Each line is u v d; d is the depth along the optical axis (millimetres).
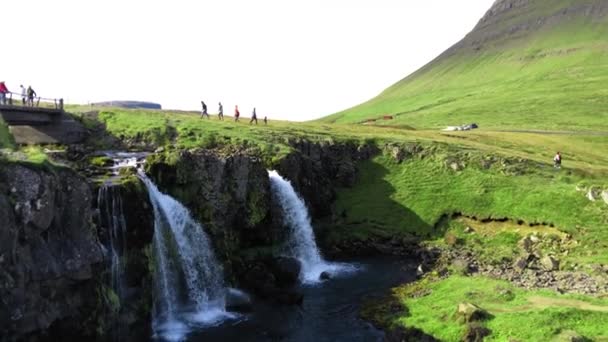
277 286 52656
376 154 88750
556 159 84500
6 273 29016
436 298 46750
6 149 33656
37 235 31328
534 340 34812
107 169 50594
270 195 61250
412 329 40219
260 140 76125
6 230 29094
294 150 72938
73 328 33250
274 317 45469
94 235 35656
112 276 38969
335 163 84250
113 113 83125
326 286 53656
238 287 52188
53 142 68500
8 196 30125
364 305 47844
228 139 75375
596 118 168375
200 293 49000
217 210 54844
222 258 52500
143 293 41312
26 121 63812
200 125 81188
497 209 70812
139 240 42469
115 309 37156
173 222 48656
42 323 30969
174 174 52875
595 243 59781
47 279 31422
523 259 55250
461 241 66438
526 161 83000
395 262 62000
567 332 34625
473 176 79500
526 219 67312
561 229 63781
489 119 184125
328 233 70000
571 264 54281
